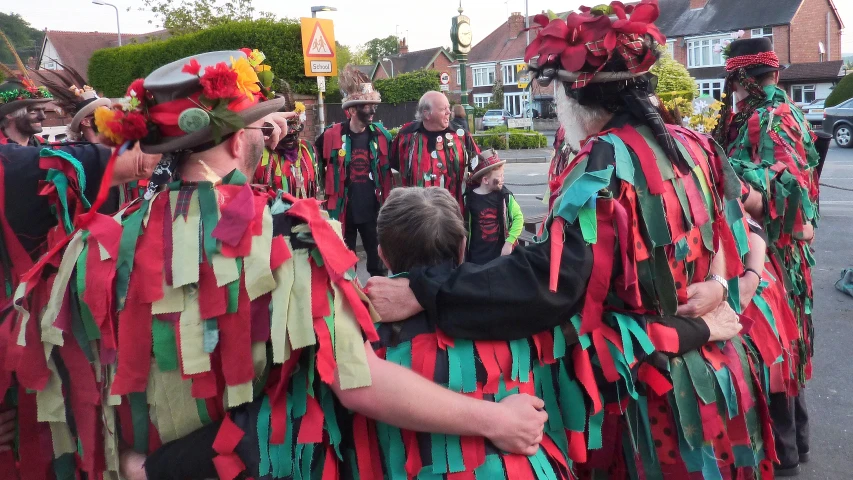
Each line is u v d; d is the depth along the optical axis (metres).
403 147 5.78
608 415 1.75
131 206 1.40
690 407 1.72
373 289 1.62
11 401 1.52
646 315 1.70
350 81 5.81
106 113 1.26
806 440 2.96
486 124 39.53
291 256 1.30
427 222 1.63
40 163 1.83
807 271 3.00
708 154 1.85
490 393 1.54
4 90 2.88
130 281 1.28
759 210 2.75
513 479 1.44
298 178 4.96
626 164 1.65
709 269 1.82
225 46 12.01
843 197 10.49
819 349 4.31
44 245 1.89
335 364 1.29
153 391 1.30
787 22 37.91
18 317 1.43
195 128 1.24
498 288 1.51
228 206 1.30
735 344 1.91
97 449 1.38
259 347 1.27
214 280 1.27
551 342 1.63
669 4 43.06
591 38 1.65
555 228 1.58
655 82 1.80
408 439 1.49
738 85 3.23
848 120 18.95
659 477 1.73
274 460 1.33
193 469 1.31
